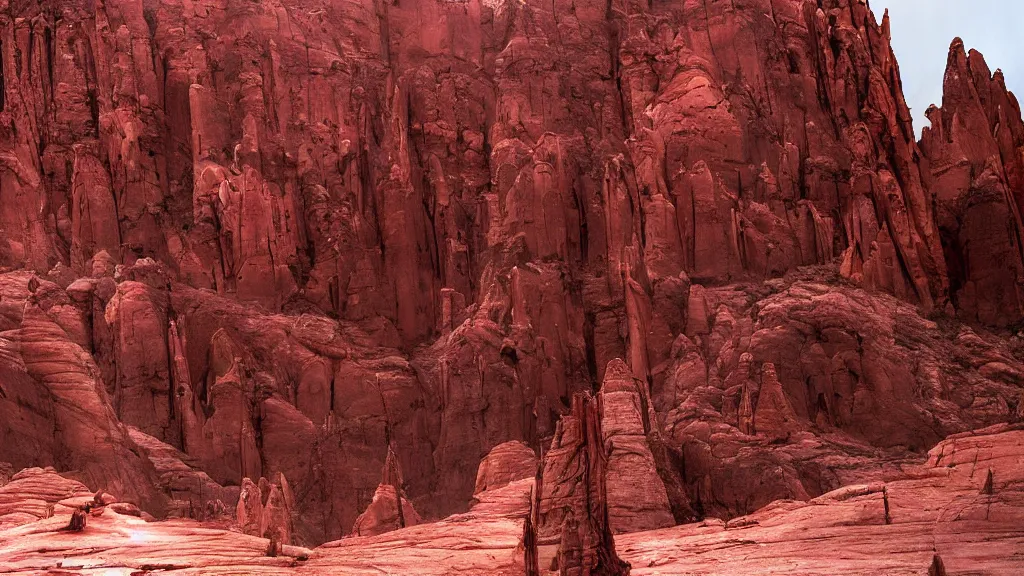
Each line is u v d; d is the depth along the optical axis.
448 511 65.44
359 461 65.44
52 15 76.75
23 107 73.31
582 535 35.41
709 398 66.50
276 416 65.44
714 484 61.09
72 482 51.09
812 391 66.50
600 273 75.62
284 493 59.66
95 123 74.62
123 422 62.34
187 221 73.75
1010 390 68.25
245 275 71.62
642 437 57.38
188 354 66.69
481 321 70.19
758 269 75.44
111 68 75.50
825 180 79.44
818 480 60.38
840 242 77.38
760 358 66.88
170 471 59.62
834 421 66.12
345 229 74.56
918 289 74.75
